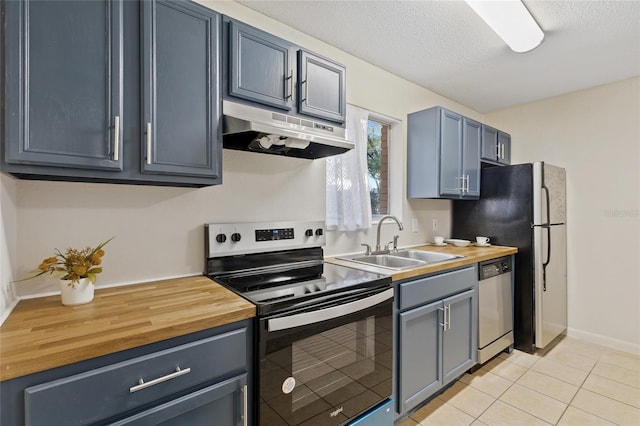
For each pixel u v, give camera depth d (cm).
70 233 135
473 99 325
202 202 170
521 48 211
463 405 201
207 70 138
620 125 279
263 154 194
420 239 298
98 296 129
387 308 166
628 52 229
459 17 193
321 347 135
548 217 273
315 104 177
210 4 175
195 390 103
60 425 80
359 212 242
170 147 127
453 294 213
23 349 81
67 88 105
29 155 99
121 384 89
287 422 124
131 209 150
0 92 96
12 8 97
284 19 197
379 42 221
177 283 151
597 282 292
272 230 187
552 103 319
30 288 126
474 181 293
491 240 298
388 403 168
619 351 277
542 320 269
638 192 271
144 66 121
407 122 282
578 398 208
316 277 166
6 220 109
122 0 116
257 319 118
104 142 112
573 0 171
